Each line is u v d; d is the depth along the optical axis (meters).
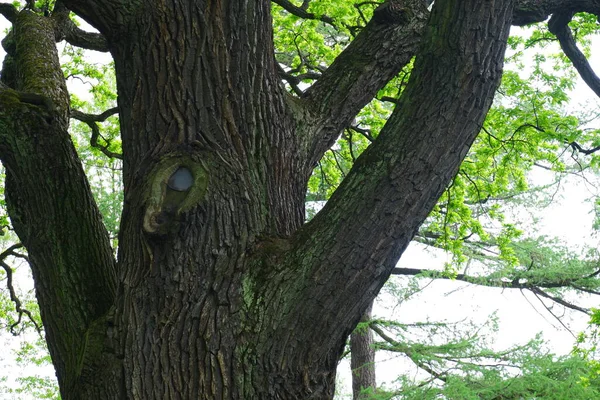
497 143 8.55
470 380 12.27
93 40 6.99
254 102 4.19
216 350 3.71
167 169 3.89
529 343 12.35
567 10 5.32
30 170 4.33
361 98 4.92
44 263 4.35
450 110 3.69
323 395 3.84
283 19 8.85
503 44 3.74
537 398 11.50
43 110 4.32
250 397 3.69
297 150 4.54
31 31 5.57
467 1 3.68
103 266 4.43
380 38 5.02
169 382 3.71
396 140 3.73
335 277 3.68
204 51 4.11
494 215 10.88
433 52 3.73
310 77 8.52
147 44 4.13
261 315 3.72
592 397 11.45
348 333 3.83
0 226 9.03
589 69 5.96
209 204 3.81
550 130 7.86
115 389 3.78
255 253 3.85
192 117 4.04
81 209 4.43
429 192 3.73
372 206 3.67
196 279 3.77
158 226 3.73
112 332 3.88
